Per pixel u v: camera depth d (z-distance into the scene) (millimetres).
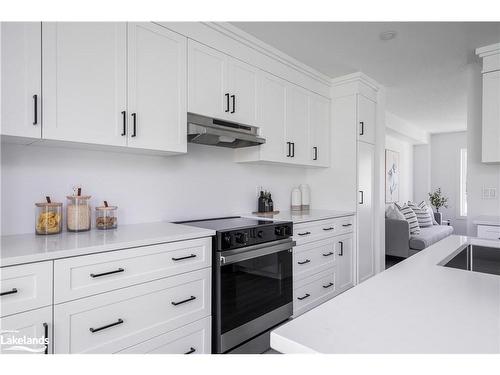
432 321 739
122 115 1699
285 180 3389
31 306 1172
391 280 1056
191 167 2461
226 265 1896
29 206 1665
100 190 1938
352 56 2898
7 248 1283
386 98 4297
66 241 1444
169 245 1622
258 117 2559
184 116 2006
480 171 3213
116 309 1418
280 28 2365
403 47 2715
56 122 1461
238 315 1966
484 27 2375
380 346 628
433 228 5266
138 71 1774
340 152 3424
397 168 6434
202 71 2129
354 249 3283
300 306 2551
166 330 1606
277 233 2271
